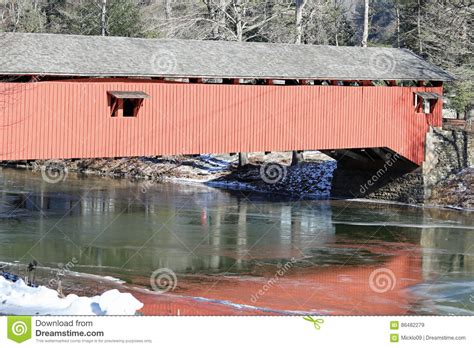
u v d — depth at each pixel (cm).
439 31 4700
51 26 6256
